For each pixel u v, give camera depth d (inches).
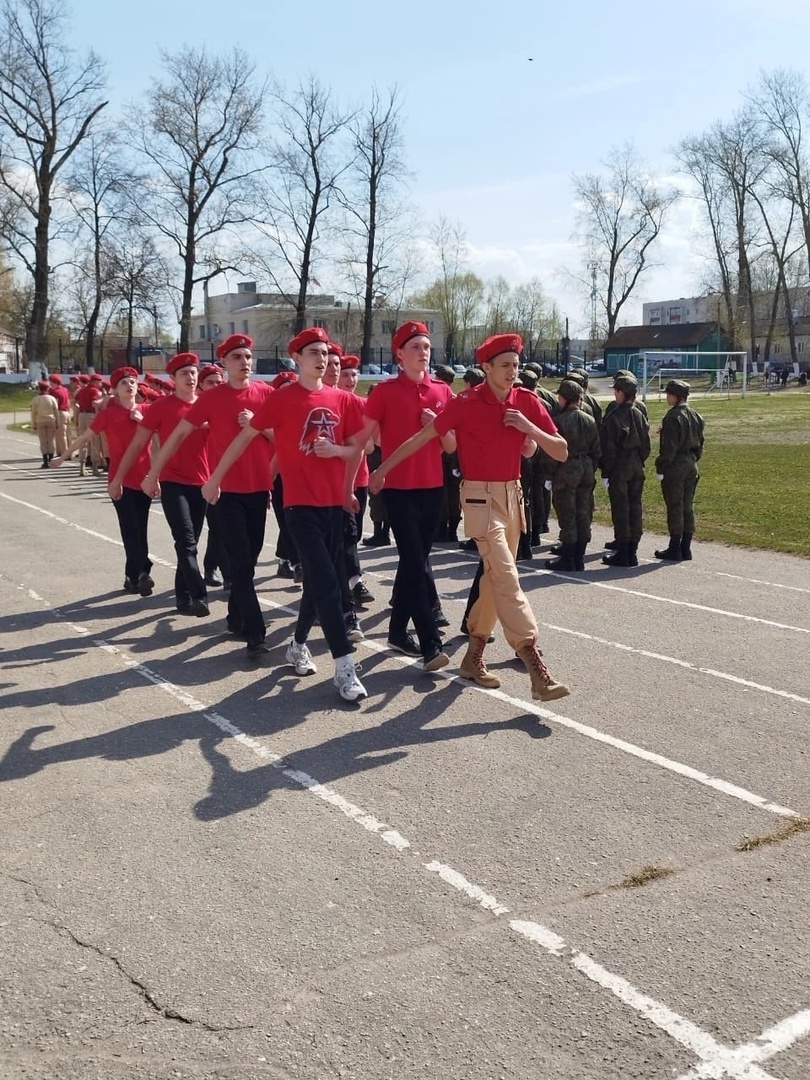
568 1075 111.7
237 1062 114.3
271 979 129.3
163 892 151.0
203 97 1833.2
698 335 3046.3
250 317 3193.9
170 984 128.5
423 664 265.9
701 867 157.2
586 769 195.9
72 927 141.9
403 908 145.8
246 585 272.4
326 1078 111.7
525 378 427.2
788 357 3873.0
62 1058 115.2
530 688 247.3
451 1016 121.6
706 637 293.3
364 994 126.0
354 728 219.8
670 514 412.5
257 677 258.5
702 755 202.8
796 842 165.2
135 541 353.1
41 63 1798.7
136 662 273.0
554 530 508.4
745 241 2815.0
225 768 198.1
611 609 329.4
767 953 134.1
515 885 151.9
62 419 900.6
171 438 285.1
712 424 1307.8
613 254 2950.3
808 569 395.5
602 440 401.7
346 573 294.0
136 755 205.5
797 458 847.1
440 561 416.2
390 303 2235.5
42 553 441.4
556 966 131.4
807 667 262.7
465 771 195.3
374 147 2050.9
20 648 287.4
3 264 2495.1
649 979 128.5
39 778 194.2
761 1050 115.3
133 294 1979.6
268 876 155.5
